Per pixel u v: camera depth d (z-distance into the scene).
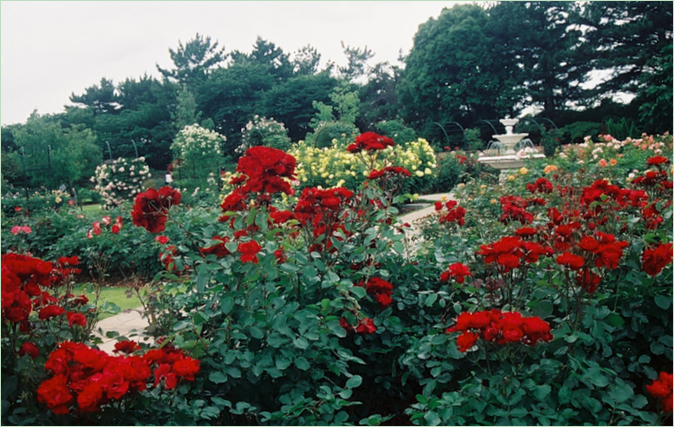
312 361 2.26
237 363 2.10
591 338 2.06
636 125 23.80
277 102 35.22
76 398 1.67
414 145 12.27
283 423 1.94
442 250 3.18
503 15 28.81
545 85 27.92
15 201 12.30
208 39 41.69
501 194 6.30
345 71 41.09
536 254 2.22
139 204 2.49
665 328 2.38
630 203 3.03
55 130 20.95
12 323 1.95
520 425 1.78
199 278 2.22
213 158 15.03
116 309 2.46
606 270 2.29
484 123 29.28
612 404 1.85
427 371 2.69
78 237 6.40
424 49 30.89
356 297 2.71
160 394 1.86
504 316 1.94
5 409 1.68
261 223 2.44
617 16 24.97
